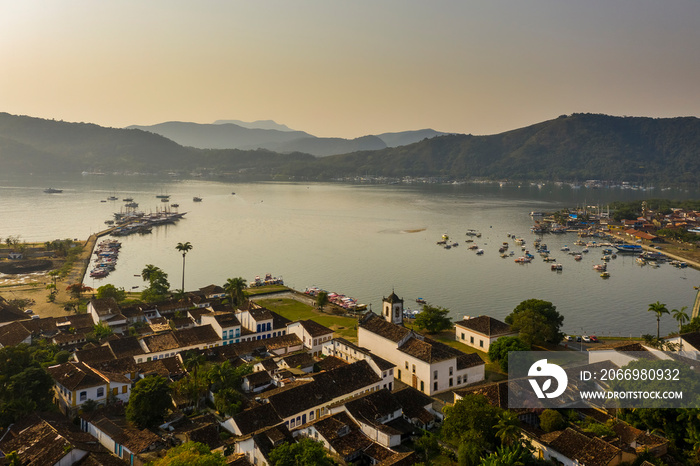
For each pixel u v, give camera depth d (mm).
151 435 95938
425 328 177125
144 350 142125
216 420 108812
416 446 96188
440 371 124938
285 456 84500
